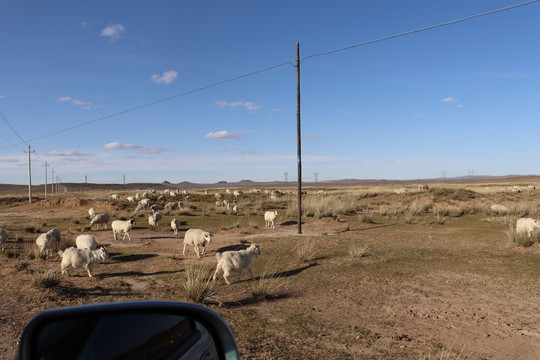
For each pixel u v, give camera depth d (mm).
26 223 28438
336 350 6098
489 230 21438
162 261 14117
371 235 20672
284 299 9453
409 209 33062
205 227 25406
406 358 5840
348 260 14219
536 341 6734
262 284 9820
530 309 8633
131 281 10922
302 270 12680
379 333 7090
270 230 23500
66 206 44188
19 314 7293
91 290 9547
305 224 25938
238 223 25141
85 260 11320
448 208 35125
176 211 37375
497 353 6188
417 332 7199
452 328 7445
